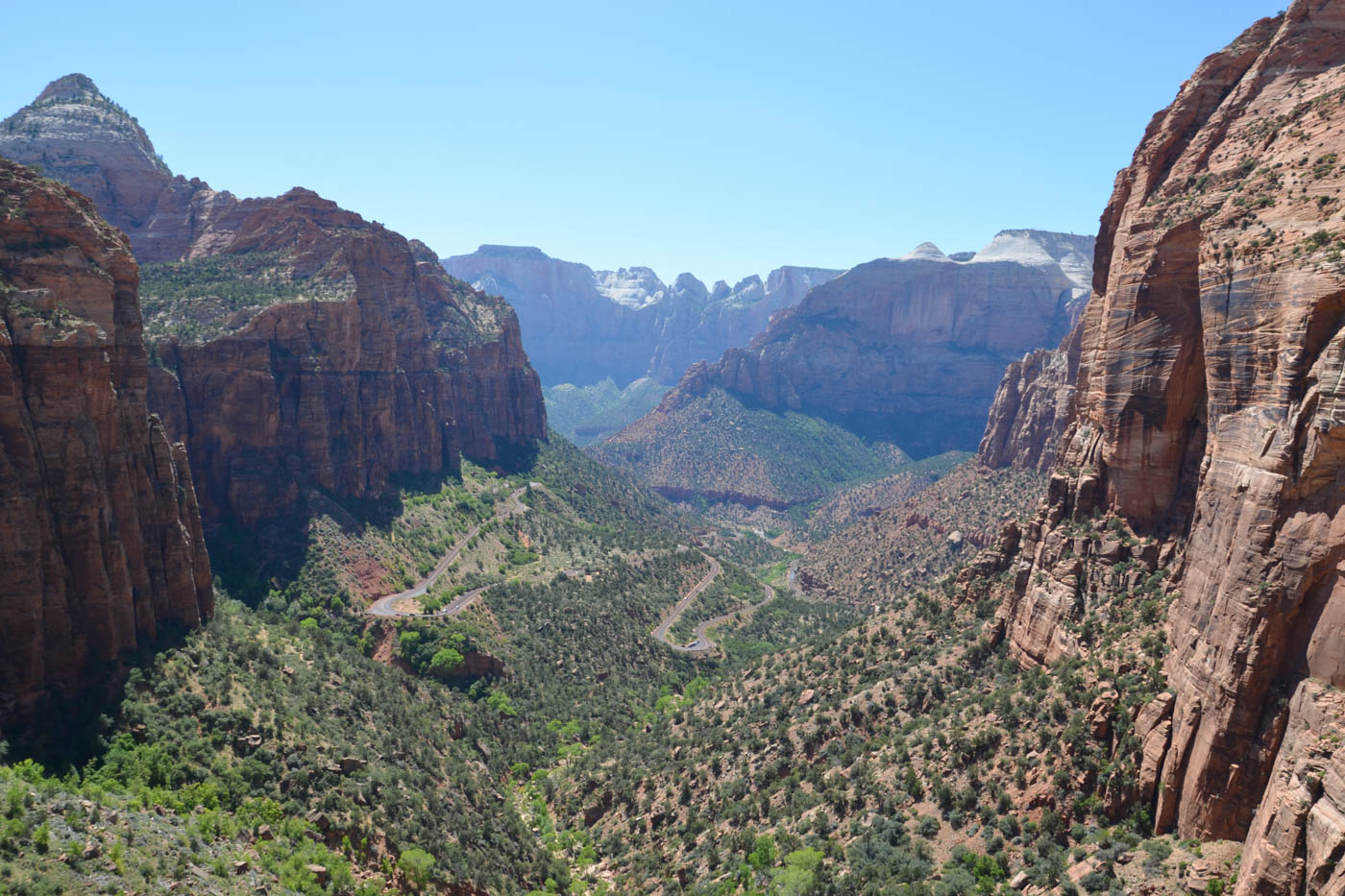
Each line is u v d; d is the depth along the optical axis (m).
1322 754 37.44
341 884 61.53
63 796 54.94
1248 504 43.97
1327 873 34.94
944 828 60.72
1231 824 43.50
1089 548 65.88
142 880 49.91
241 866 56.72
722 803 82.06
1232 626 43.97
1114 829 50.88
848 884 58.53
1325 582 39.91
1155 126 70.75
